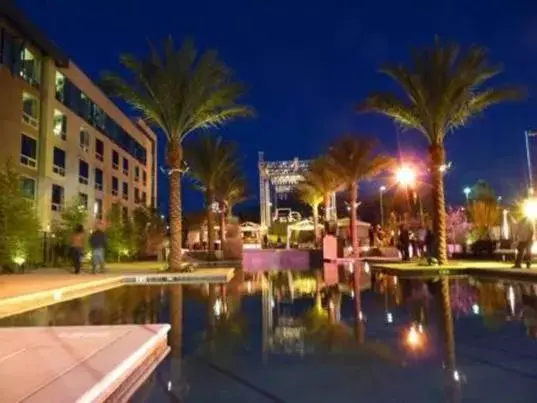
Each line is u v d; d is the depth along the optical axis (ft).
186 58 78.48
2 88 109.50
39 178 125.08
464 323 27.37
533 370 17.52
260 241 209.97
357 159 122.62
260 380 16.85
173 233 79.56
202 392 15.75
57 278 64.28
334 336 24.31
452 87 73.67
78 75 150.51
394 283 55.72
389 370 17.74
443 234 77.61
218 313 33.71
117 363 17.51
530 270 58.54
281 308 35.60
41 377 15.96
